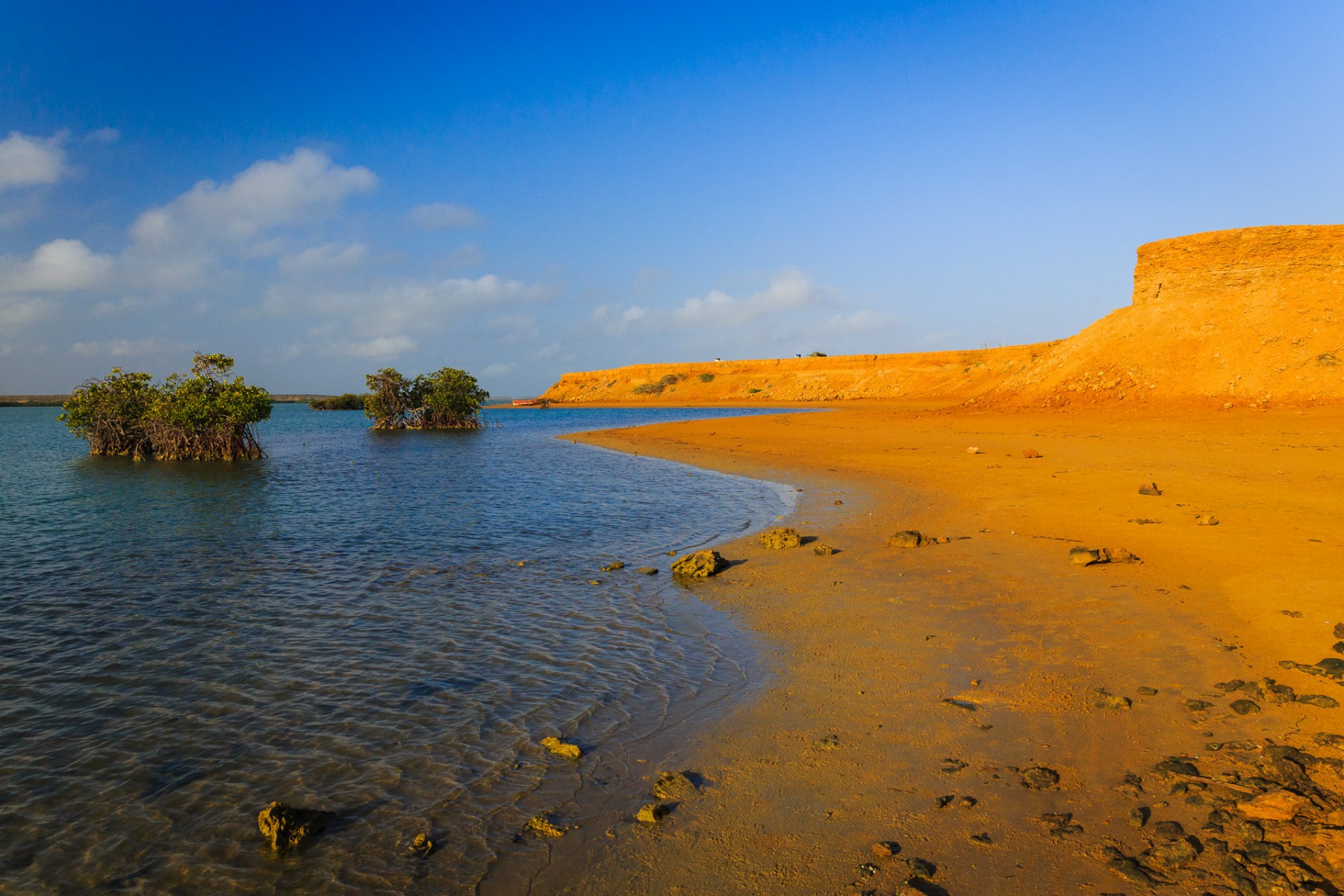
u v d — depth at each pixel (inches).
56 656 368.2
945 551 534.9
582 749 266.7
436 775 251.6
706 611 426.9
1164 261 2126.0
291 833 216.5
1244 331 1785.2
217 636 396.2
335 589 489.7
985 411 2032.5
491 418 3900.1
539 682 328.5
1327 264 1835.6
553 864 201.3
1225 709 266.7
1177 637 340.5
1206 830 198.5
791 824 214.2
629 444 1771.7
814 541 597.0
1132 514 626.2
